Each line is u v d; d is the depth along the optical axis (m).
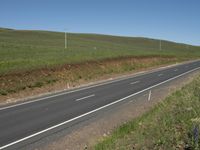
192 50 126.69
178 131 9.54
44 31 123.19
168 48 122.31
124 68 44.41
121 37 140.62
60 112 15.74
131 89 25.16
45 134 11.79
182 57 81.06
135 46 109.75
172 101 15.67
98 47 76.56
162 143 8.70
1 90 21.66
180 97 15.61
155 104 17.25
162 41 145.38
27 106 17.53
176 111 12.12
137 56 57.16
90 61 39.59
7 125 13.05
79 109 16.52
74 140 11.20
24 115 15.04
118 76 37.47
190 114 11.06
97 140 11.14
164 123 10.52
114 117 14.75
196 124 8.99
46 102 18.86
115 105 17.80
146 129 10.60
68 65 33.84
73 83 29.31
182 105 12.94
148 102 18.67
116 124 13.47
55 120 13.98
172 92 20.89
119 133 11.39
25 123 13.39
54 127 12.79
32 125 13.06
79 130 12.45
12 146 10.36
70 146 10.56
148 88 25.86
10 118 14.38
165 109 13.32
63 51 50.81
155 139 9.05
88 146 10.52
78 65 35.38
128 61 49.47
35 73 27.61
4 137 11.34
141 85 28.02
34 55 40.78
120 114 15.41
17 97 21.59
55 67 31.30
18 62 32.34
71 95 21.81
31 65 30.89
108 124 13.46
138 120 13.03
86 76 33.00
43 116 14.79
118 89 25.12
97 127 12.96
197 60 80.69
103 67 39.56
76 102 18.78
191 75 36.62
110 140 10.41
